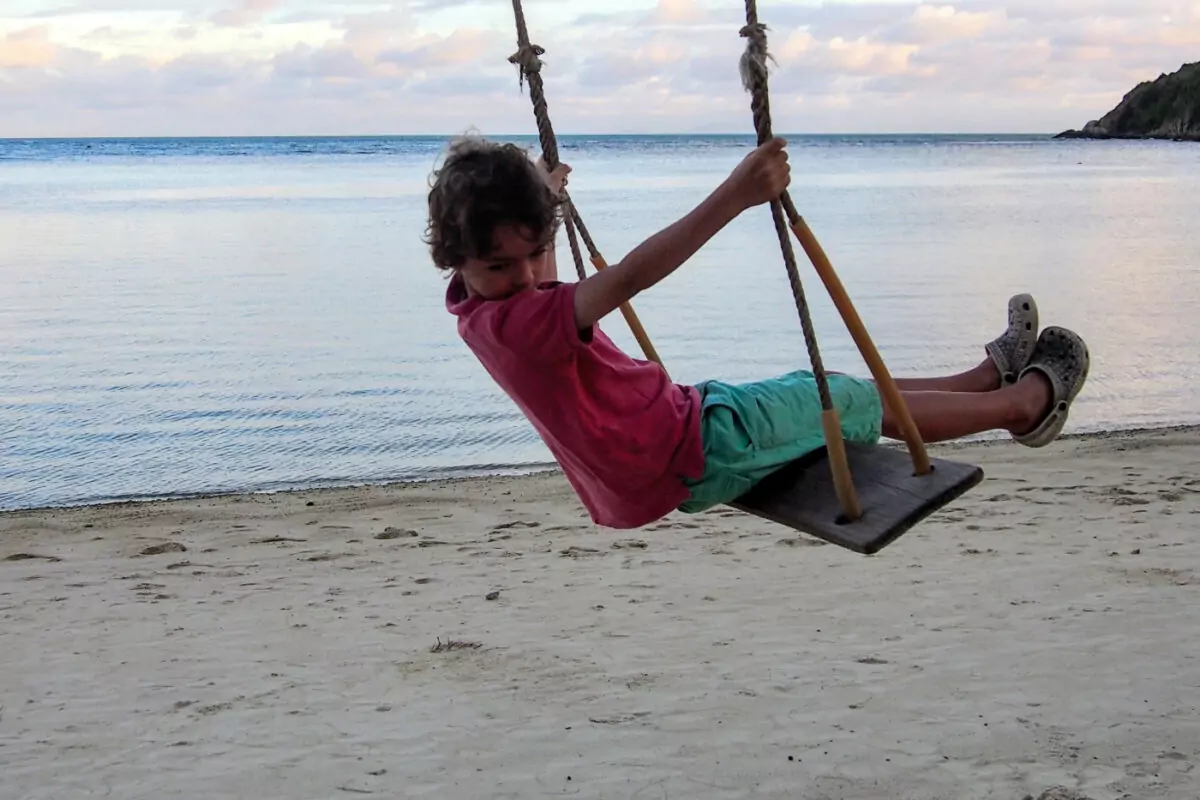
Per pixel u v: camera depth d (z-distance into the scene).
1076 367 3.53
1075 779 5.00
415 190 64.19
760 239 38.03
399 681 6.39
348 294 26.03
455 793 5.07
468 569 8.70
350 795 5.08
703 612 7.43
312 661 6.76
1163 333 20.73
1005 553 8.62
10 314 22.92
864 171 92.62
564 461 3.35
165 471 12.80
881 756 5.29
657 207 47.12
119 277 28.45
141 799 5.10
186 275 28.94
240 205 51.91
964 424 3.48
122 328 21.52
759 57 3.09
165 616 7.73
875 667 6.36
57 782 5.29
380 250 34.66
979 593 7.64
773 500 3.24
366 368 18.11
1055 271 29.17
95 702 6.22
